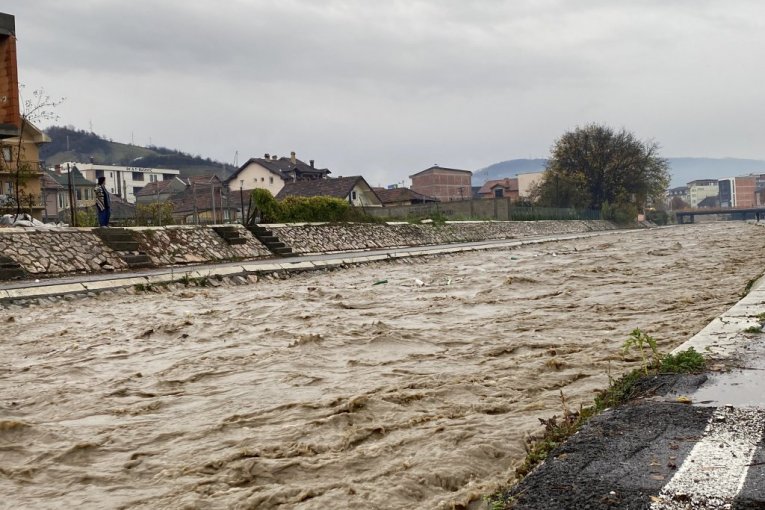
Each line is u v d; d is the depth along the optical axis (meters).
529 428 5.81
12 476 5.37
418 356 9.73
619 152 91.81
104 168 117.12
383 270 27.58
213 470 5.35
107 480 5.24
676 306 13.56
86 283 19.44
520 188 130.00
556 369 8.36
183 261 27.06
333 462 5.33
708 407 4.89
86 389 8.43
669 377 5.85
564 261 29.16
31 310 16.80
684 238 49.34
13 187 44.25
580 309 13.91
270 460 5.42
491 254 36.12
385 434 6.02
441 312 14.48
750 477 3.61
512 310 14.32
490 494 4.35
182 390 8.18
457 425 6.05
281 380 8.44
